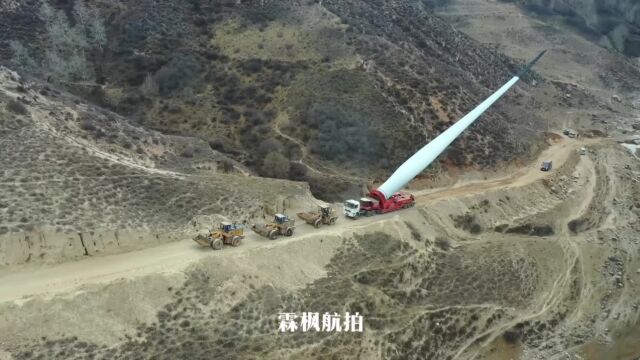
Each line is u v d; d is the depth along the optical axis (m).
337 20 100.81
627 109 153.50
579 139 113.31
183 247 50.31
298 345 45.81
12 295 40.19
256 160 80.44
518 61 162.75
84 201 50.06
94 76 96.31
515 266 66.75
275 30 99.88
